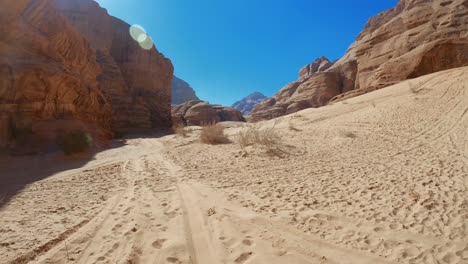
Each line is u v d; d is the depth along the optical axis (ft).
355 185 16.46
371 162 22.45
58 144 37.24
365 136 34.60
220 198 15.15
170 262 8.69
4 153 31.83
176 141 51.90
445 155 22.35
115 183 19.38
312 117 57.57
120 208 13.61
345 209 12.82
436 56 70.74
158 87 150.61
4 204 14.60
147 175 21.91
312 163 23.93
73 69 54.29
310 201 14.10
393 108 46.01
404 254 8.89
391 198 13.80
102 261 8.65
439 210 11.91
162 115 142.10
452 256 8.63
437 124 34.09
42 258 8.77
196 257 9.05
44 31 45.60
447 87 48.91
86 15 115.55
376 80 88.99
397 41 92.07
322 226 11.19
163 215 12.63
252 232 10.71
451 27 76.13
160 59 155.33
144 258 8.93
